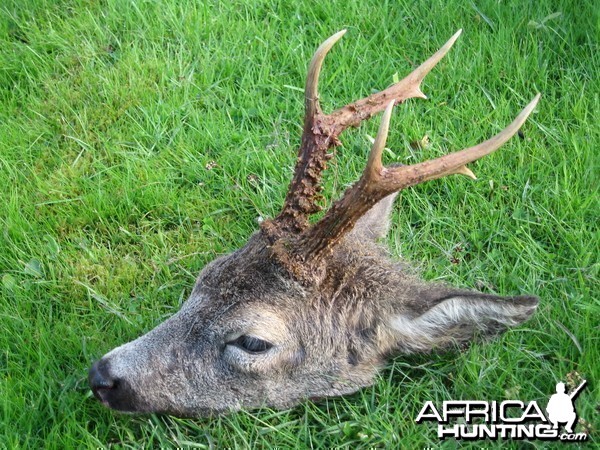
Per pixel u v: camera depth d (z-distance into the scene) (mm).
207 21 1053
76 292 805
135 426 692
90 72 1007
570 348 726
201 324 647
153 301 791
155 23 1052
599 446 660
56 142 947
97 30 1048
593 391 688
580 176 869
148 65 1009
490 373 713
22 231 846
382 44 1021
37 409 688
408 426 687
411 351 691
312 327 646
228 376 655
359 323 661
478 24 1028
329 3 1051
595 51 987
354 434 684
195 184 904
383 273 667
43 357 729
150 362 652
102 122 961
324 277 645
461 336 687
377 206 753
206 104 969
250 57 1007
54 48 1046
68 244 846
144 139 942
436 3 1046
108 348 743
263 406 679
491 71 975
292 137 938
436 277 798
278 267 629
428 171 591
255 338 635
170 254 839
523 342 739
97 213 870
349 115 626
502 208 850
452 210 860
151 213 881
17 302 788
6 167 911
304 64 991
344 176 884
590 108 936
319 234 617
